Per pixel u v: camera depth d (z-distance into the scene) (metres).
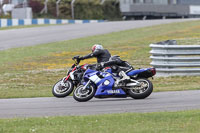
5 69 62.72
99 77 34.38
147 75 34.62
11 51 81.19
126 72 34.34
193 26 105.06
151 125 23.02
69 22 164.62
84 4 186.75
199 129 21.64
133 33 100.12
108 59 35.75
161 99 34.16
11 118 27.27
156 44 55.75
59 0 173.75
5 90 46.19
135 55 70.06
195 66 51.00
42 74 58.03
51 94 41.06
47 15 166.38
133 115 26.02
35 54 76.44
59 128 22.98
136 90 34.25
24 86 49.56
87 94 34.62
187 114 25.55
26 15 153.50
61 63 66.88
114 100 35.28
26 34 110.19
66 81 36.28
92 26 127.56
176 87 42.69
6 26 138.12
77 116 26.70
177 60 51.50
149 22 132.25
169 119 24.44
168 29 102.94
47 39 97.56
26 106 33.41
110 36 96.56
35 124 24.41
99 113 28.61
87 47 81.69
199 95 35.75
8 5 162.38
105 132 21.64
